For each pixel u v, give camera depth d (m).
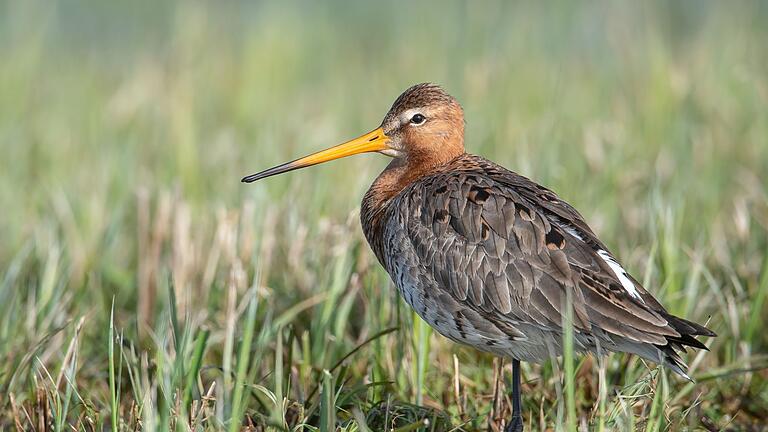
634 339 9.20
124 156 17.34
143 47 25.38
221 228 13.05
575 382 11.14
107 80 23.23
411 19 24.77
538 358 10.13
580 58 22.62
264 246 13.07
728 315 11.88
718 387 11.44
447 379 11.41
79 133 19.48
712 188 15.61
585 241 9.77
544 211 9.95
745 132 17.70
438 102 11.54
